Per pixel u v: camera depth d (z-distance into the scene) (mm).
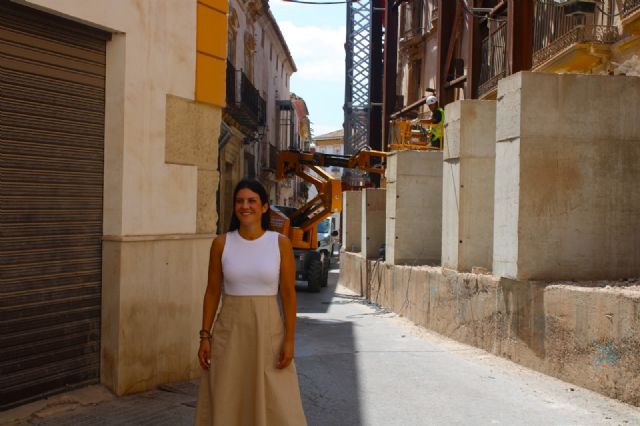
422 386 6570
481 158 10016
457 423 5305
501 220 8055
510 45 11070
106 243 5684
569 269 7617
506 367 7449
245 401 3684
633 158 7703
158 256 6004
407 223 13852
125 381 5668
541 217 7598
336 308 14656
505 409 5695
